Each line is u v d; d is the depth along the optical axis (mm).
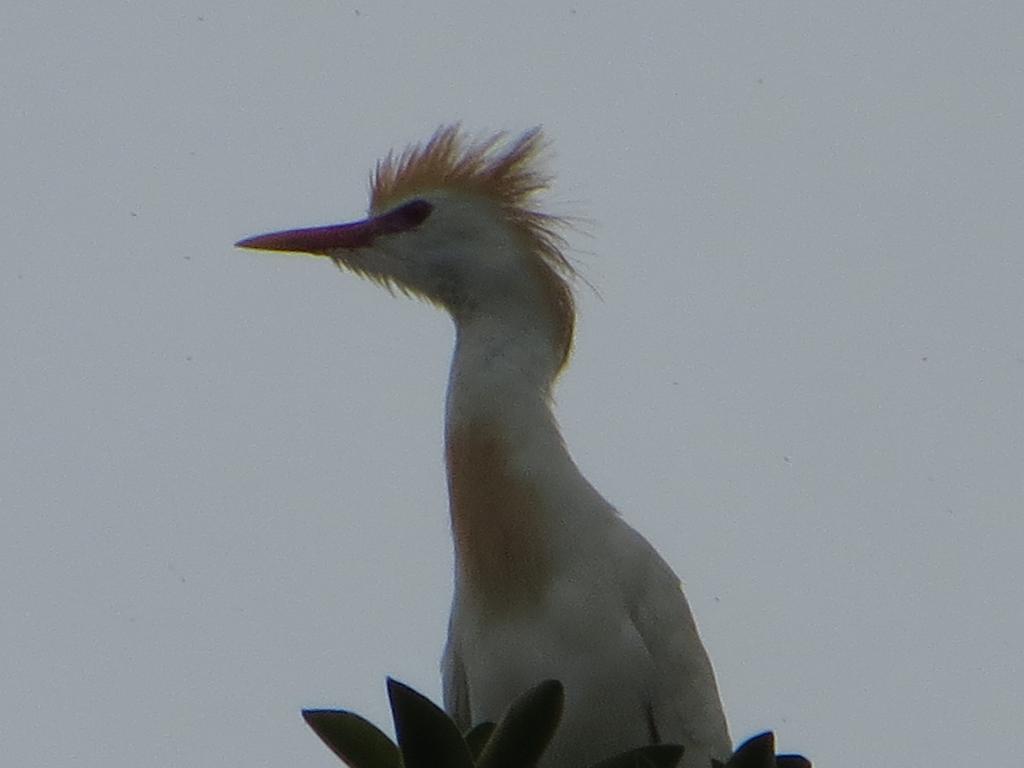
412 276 12977
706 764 11133
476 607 11344
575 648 11016
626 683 11031
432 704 5980
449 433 12008
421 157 13328
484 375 12109
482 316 12594
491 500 11477
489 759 6215
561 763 11094
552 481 11445
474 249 12773
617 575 11203
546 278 12680
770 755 6312
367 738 6391
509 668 11078
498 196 13000
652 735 11156
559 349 12602
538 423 11820
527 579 11211
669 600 11312
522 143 13242
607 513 11531
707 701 11297
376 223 13188
